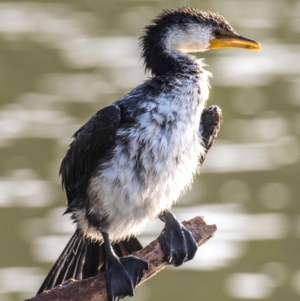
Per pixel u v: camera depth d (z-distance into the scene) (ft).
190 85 28.89
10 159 61.72
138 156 28.22
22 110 67.56
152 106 28.30
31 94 70.18
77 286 27.66
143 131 28.14
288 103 70.64
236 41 31.19
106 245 28.99
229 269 53.26
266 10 87.04
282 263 53.78
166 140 28.22
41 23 83.71
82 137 29.12
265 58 76.89
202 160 30.81
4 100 69.21
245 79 73.77
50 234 54.54
